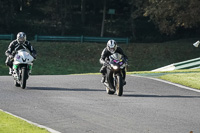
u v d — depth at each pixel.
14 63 35.50
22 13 125.75
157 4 96.88
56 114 25.05
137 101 30.02
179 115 25.39
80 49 88.69
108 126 22.23
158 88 37.19
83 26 122.94
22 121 22.16
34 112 25.56
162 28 102.12
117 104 28.66
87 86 37.91
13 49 36.38
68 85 38.38
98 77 45.25
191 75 45.56
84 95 32.53
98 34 119.19
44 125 22.33
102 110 26.44
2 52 82.62
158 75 48.19
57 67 77.94
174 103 29.56
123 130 21.45
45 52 85.56
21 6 126.81
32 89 35.41
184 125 22.81
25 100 29.77
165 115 25.27
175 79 42.41
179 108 27.69
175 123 23.22
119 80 31.95
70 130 21.31
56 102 29.11
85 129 21.56
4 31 113.81
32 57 35.75
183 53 92.69
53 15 114.50
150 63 85.94
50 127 21.89
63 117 24.27
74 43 92.00
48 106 27.59
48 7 114.06
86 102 29.28
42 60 80.88
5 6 113.75
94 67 80.31
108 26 125.06
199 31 119.31
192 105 29.00
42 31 116.50
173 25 101.50
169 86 38.59
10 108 26.70
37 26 118.56
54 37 95.06
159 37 119.31
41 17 125.19
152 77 45.22
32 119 23.69
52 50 86.94
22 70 35.25
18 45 36.25
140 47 93.88
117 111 26.20
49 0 113.62
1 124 21.16
